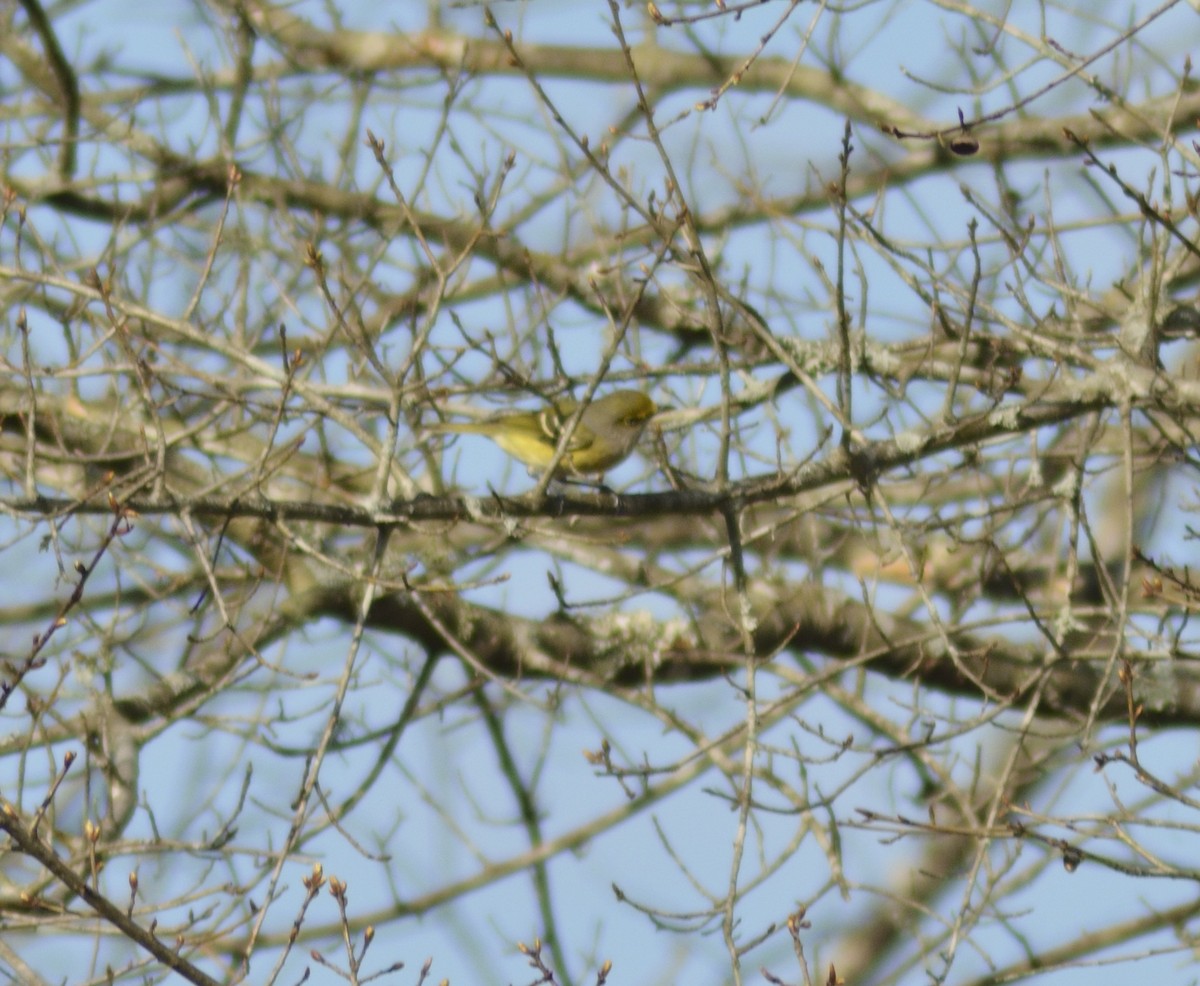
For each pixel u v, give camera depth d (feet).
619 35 37.70
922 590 42.75
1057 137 69.15
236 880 47.83
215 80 73.00
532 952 35.94
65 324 49.78
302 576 61.46
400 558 61.52
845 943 60.34
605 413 53.16
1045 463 64.34
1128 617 44.14
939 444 43.91
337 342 59.21
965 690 62.23
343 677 40.45
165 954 31.81
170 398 43.19
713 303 41.45
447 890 59.11
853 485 46.85
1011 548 54.49
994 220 43.75
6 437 59.98
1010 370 49.47
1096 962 41.75
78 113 68.44
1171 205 43.24
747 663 41.45
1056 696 56.13
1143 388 42.24
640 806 60.18
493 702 62.34
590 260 67.77
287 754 54.85
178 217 67.67
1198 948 42.88
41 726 39.24
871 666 62.90
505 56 81.76
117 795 50.60
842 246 41.78
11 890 43.78
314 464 66.39
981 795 59.06
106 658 53.78
